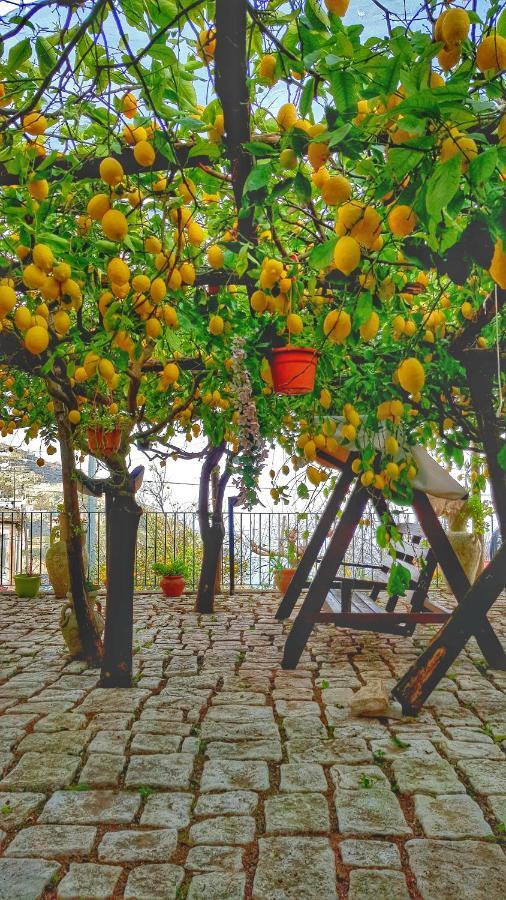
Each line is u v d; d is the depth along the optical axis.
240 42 1.92
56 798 2.75
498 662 4.90
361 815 2.60
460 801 2.71
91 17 1.82
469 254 2.00
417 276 3.27
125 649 4.43
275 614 7.11
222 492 7.46
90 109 2.31
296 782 2.90
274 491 5.38
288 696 4.21
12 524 9.95
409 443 4.48
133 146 2.32
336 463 5.35
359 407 4.33
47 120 2.25
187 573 9.18
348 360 4.00
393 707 3.98
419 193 1.34
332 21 1.71
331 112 1.67
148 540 11.06
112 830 2.50
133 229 2.73
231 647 5.66
